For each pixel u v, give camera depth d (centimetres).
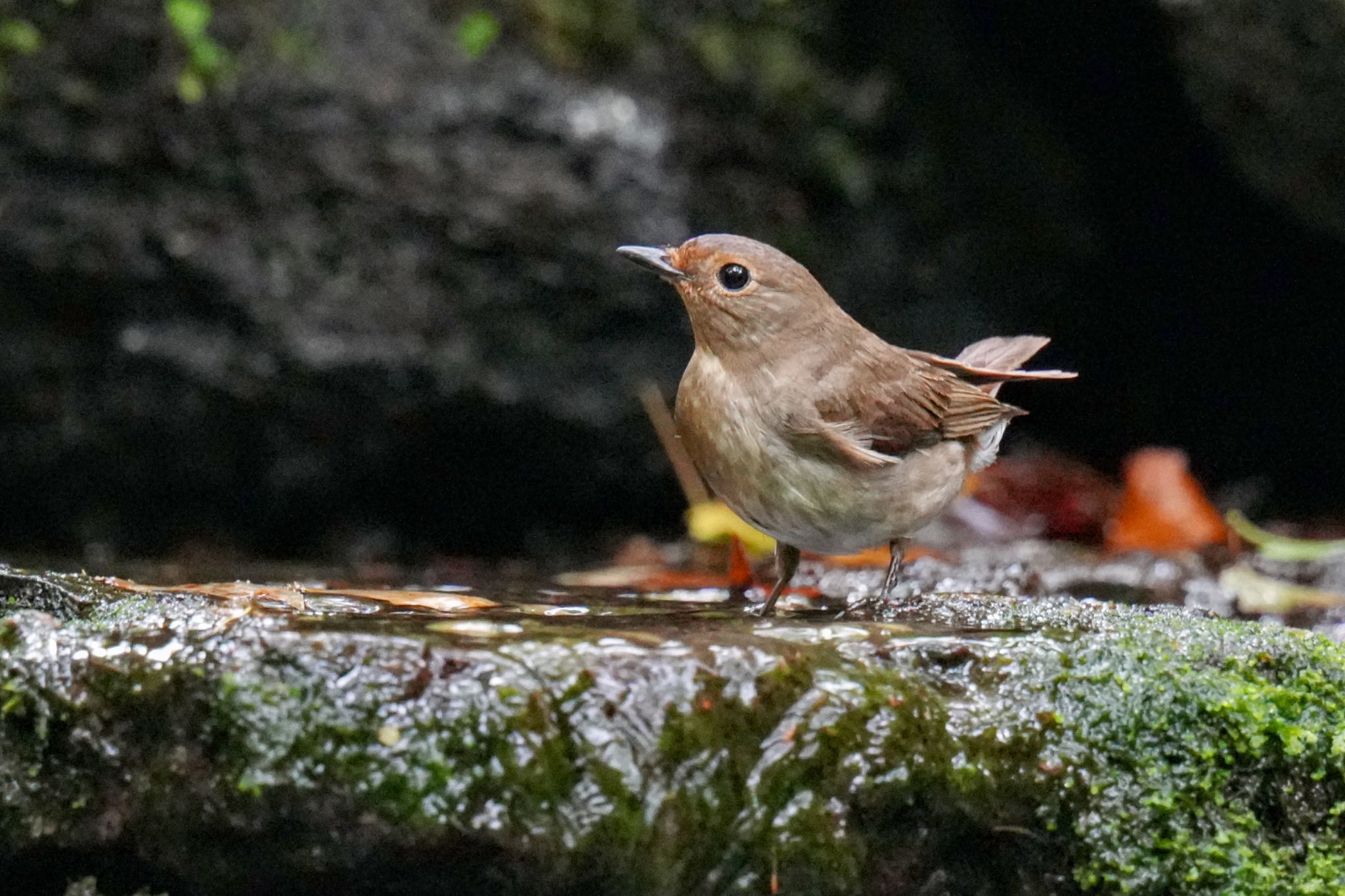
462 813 532
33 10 1140
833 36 1398
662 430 1305
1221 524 1302
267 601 722
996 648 611
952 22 1409
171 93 1167
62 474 1225
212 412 1212
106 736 542
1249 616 957
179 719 539
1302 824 625
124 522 1256
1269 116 1175
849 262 1402
